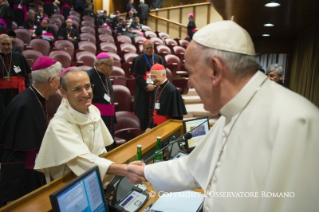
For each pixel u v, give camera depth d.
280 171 0.68
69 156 1.39
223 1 3.36
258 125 0.80
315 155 0.66
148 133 2.20
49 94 2.13
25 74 4.20
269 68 3.54
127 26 11.50
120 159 1.66
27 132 2.01
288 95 0.80
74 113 1.52
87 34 8.96
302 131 0.69
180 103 3.26
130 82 5.38
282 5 3.47
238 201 0.78
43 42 6.79
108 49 7.85
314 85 5.19
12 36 4.98
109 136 1.90
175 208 1.39
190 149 2.18
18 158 2.06
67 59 5.96
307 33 5.60
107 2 15.95
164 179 1.26
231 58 0.83
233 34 0.85
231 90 0.87
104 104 3.21
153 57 4.51
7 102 4.05
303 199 0.64
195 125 2.26
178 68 7.17
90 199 1.14
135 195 1.51
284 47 7.12
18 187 2.08
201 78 0.89
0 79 3.97
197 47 0.88
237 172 0.81
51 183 1.33
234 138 0.86
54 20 9.40
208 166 1.09
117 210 1.38
